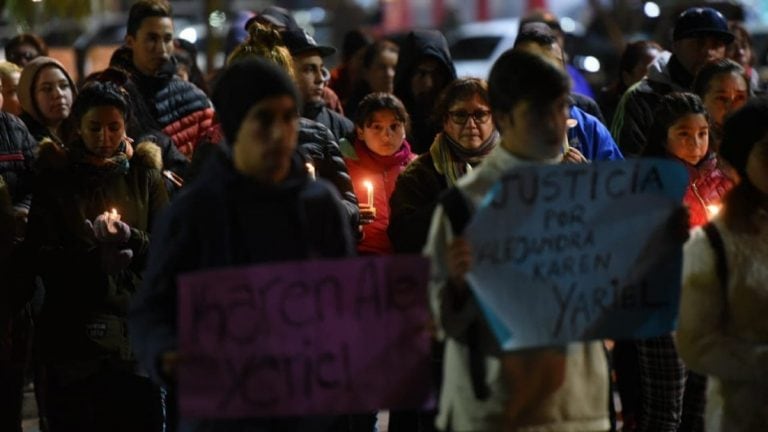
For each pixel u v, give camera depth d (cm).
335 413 750
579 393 797
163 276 759
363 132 1288
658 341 1048
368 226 1280
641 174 783
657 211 789
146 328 757
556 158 821
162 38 1409
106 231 1034
